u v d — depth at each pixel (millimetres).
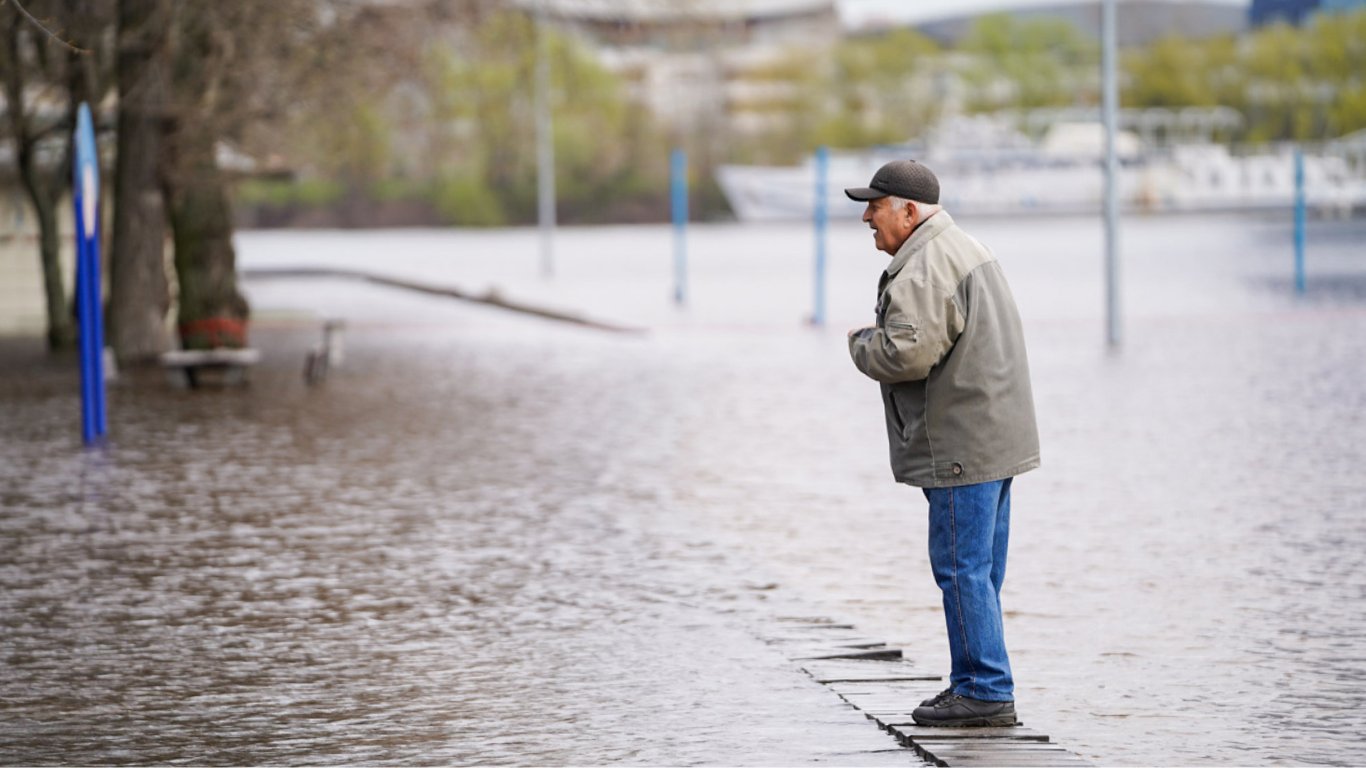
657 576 27828
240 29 67062
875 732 18703
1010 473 18000
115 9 64875
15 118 69938
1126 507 33375
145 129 66125
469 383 59406
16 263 86312
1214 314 84812
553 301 103438
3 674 22125
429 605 25891
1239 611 24906
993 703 18484
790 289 113438
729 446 43062
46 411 52781
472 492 36438
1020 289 107688
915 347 17500
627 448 42938
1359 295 97375
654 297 106375
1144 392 52906
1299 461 38750
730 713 19656
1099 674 21578
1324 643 23031
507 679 21484
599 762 17859
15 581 27953
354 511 34219
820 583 27266
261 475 39156
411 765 17969
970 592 18219
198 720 19875
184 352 64250
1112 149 68812
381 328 86375
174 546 30766
